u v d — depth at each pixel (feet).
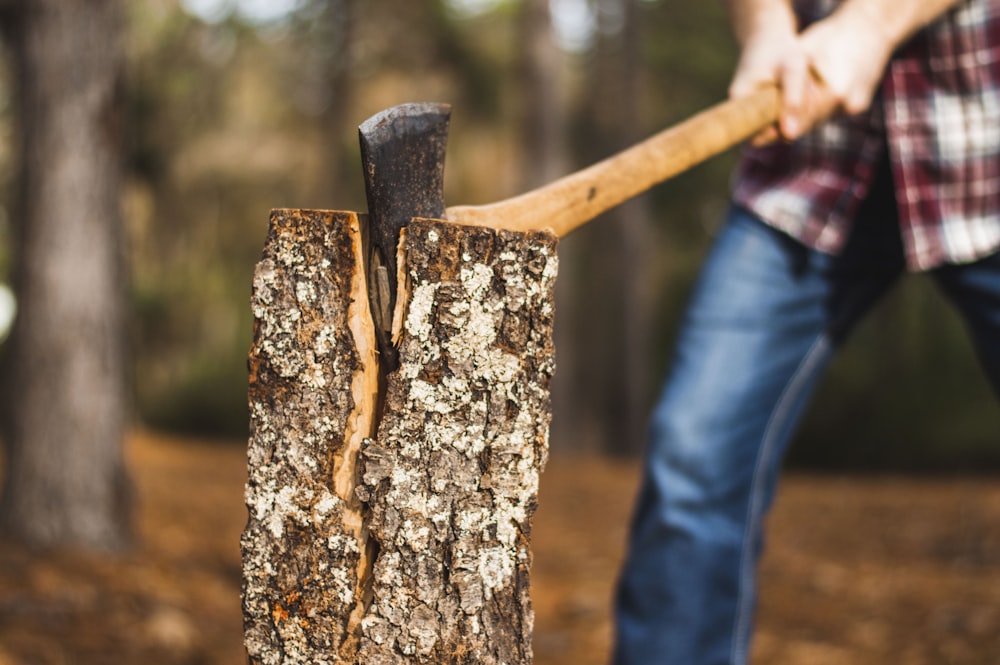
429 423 3.42
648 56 54.44
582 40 53.21
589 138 51.08
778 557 16.93
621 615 5.82
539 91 38.14
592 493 27.22
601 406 58.70
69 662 8.43
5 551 12.29
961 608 12.00
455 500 3.46
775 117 5.12
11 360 13.52
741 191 6.07
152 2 29.71
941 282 5.82
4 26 13.92
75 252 13.30
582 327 59.41
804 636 11.39
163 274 51.67
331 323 3.43
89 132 13.38
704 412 5.68
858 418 48.06
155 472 26.61
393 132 3.40
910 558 16.81
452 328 3.41
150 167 33.12
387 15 42.04
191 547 14.61
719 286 5.90
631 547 5.82
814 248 5.76
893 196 5.82
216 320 58.49
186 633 9.88
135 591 11.15
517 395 3.50
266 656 3.54
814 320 5.89
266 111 47.37
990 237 5.52
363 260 3.46
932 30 5.47
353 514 3.46
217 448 41.11
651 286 61.87
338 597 3.45
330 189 42.27
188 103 38.09
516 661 3.59
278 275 3.47
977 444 44.60
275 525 3.49
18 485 13.19
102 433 13.41
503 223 3.95
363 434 3.48
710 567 5.64
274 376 3.48
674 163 4.57
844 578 14.57
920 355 50.98
